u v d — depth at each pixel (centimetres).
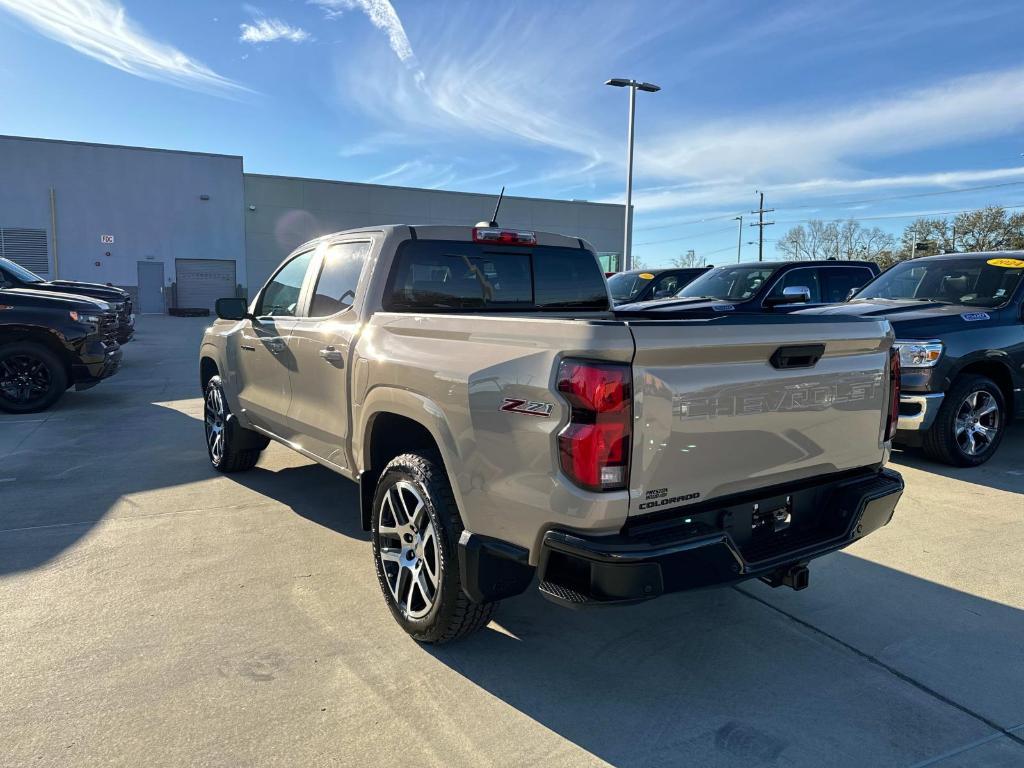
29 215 2961
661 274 1267
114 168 3078
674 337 231
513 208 4256
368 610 341
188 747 238
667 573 230
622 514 230
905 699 271
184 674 282
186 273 3250
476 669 291
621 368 224
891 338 305
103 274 3103
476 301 400
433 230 386
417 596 312
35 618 328
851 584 373
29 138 2931
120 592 356
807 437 276
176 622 326
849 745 243
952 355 568
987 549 417
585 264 451
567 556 238
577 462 228
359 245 394
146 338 1934
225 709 259
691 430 240
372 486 350
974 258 690
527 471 245
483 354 268
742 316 267
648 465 232
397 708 262
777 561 261
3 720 251
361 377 344
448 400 279
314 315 422
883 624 331
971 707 266
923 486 541
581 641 316
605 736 248
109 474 578
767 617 338
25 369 847
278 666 290
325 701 266
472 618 291
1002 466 601
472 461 267
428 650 305
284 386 447
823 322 276
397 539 327
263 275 3694
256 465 609
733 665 296
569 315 422
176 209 3195
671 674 288
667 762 234
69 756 232
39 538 431
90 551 411
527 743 243
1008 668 293
